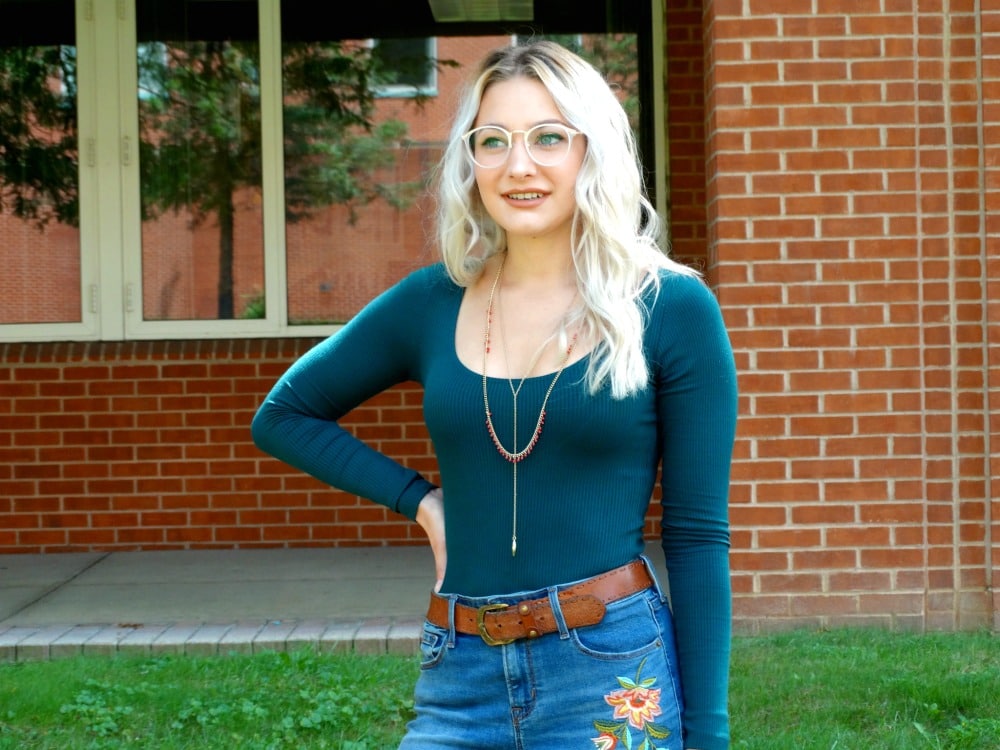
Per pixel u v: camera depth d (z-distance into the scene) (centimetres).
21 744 371
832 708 390
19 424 695
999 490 492
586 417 180
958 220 492
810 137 491
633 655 180
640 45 708
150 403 696
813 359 492
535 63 189
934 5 489
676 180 695
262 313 707
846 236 491
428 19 710
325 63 708
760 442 494
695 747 181
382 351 208
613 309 180
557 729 180
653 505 700
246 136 707
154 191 705
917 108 490
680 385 184
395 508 206
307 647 477
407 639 479
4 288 702
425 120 712
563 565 182
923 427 493
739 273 492
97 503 696
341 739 377
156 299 706
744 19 490
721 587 183
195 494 697
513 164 186
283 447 210
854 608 495
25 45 705
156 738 379
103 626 508
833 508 494
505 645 181
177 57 705
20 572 637
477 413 186
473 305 198
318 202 708
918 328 492
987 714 383
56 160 705
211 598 564
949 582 495
